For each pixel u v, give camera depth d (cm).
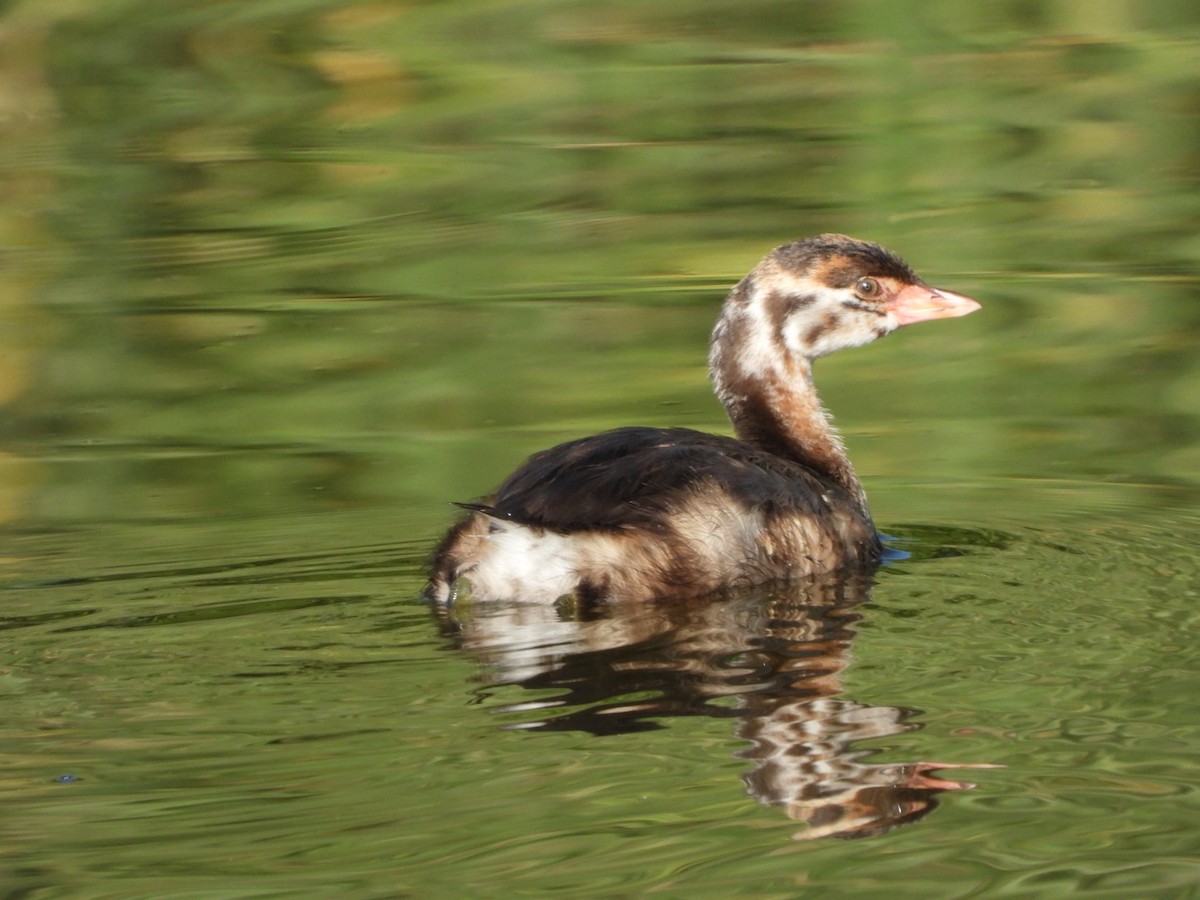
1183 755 817
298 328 1873
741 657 947
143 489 1407
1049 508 1310
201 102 2738
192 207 2302
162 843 749
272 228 2222
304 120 2656
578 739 837
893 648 956
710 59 2866
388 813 769
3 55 2938
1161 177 2291
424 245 2133
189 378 1731
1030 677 909
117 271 2070
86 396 1684
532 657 950
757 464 1113
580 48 2931
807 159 2411
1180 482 1377
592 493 1055
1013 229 2117
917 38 2944
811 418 1292
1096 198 2225
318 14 3084
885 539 1218
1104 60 2778
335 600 1069
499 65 2856
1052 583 1082
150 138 2597
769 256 1305
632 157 2442
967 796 782
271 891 714
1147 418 1555
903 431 1550
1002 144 2445
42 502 1367
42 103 2764
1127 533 1226
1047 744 828
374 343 1820
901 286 1292
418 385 1698
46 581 1128
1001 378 1688
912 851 740
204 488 1408
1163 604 1031
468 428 1574
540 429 1569
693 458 1091
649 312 1884
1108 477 1397
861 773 800
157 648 976
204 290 2005
